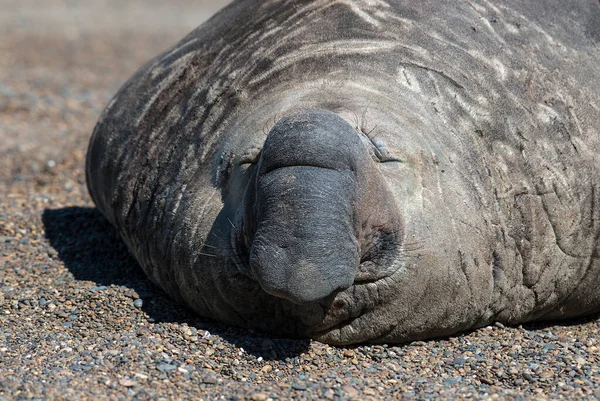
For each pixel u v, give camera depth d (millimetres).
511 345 17328
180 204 18391
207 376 15539
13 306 18750
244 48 20266
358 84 17719
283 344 16750
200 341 16859
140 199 20141
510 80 18859
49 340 16984
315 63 18422
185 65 21578
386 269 16188
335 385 15391
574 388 15539
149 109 21547
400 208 16234
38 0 72562
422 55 18516
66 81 43750
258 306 16922
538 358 16766
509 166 18109
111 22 63062
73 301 18875
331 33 19125
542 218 18266
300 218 14797
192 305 18172
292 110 17203
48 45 53312
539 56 19484
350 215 15164
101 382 15102
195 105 20078
